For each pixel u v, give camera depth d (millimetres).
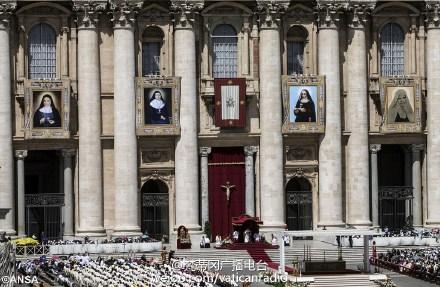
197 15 184750
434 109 189500
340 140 187125
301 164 187500
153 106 182250
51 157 191250
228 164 186375
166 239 184500
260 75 185625
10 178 179750
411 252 169500
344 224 187125
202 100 185750
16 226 181000
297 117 185250
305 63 188000
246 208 185750
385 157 197125
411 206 191125
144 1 183125
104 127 183250
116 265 157750
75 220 182750
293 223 188375
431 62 189750
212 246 179750
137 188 183125
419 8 190625
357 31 187500
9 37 180500
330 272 157625
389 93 188875
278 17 184875
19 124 181500
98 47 182750
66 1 181750
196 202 183625
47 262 161750
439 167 189500
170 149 185000
